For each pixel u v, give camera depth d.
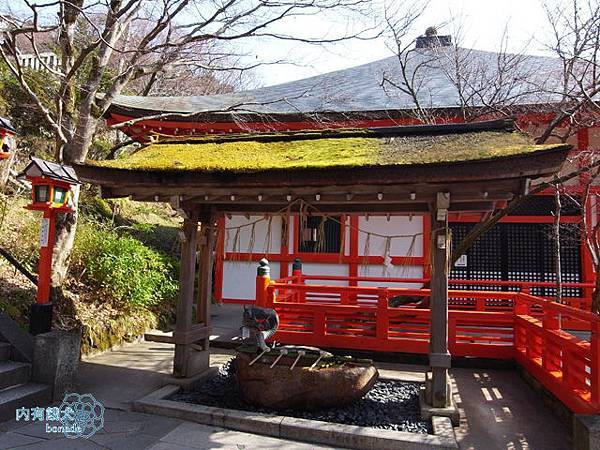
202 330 5.33
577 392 3.99
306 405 4.28
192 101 11.16
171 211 14.09
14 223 7.40
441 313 4.26
